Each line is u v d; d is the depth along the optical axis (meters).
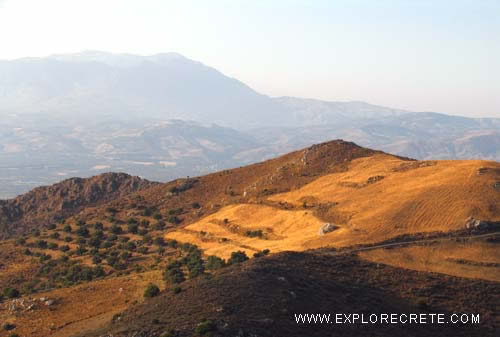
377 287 97.94
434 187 144.12
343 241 126.88
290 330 71.88
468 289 99.69
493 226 125.69
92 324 93.00
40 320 100.75
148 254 162.75
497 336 84.06
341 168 195.62
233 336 66.88
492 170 147.12
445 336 82.31
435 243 121.62
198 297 80.62
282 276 90.50
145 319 76.19
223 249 150.62
